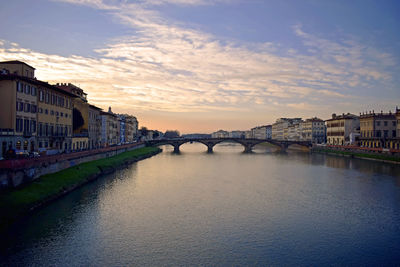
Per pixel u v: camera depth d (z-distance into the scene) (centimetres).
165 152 18375
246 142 18862
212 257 3406
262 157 14488
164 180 7631
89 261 3269
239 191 6450
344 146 14912
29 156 5828
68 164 6919
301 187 6869
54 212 4603
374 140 13750
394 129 13888
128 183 7062
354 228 4266
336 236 3991
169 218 4631
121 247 3609
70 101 8975
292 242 3806
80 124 10125
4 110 5972
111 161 9462
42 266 3138
